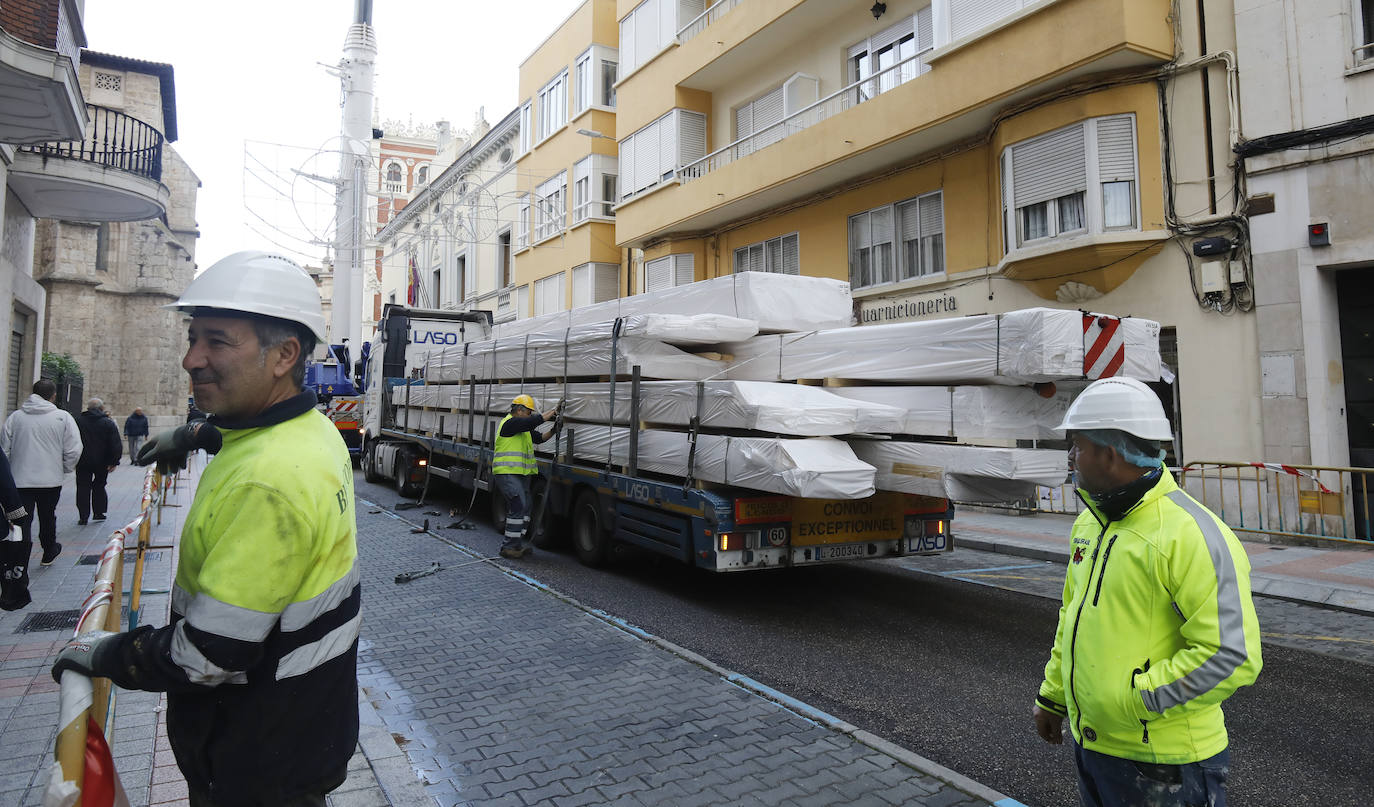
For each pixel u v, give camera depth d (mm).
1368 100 8844
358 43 20766
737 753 3871
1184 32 10047
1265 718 4531
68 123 9141
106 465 10828
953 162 12734
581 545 8672
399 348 15609
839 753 3875
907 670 5277
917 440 6262
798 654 5609
